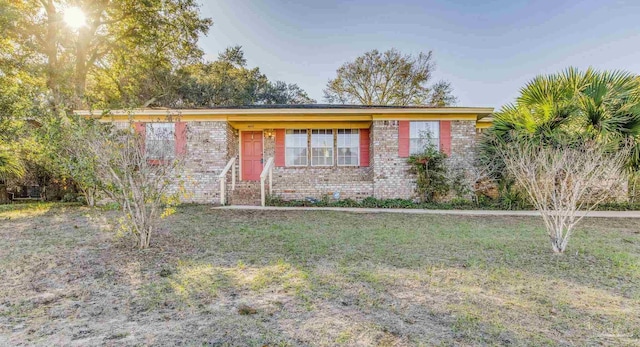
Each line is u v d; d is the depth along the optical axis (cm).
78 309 273
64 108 515
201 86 2319
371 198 1079
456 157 1095
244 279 346
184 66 2023
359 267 389
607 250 477
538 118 914
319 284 332
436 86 2614
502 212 901
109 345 216
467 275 361
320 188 1105
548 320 257
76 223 676
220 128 1100
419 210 945
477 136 1151
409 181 1110
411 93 2628
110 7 1623
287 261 413
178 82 2109
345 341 224
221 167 1096
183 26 1758
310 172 1276
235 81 2472
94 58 1695
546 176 493
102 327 242
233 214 816
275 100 2864
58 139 455
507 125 970
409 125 1118
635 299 298
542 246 498
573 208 464
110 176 458
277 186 1127
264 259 421
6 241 510
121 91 1880
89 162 446
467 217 809
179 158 549
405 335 232
